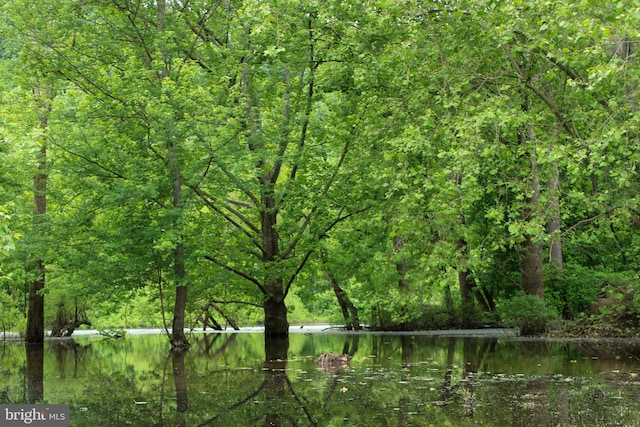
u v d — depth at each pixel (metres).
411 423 8.09
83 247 20.38
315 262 25.80
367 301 30.27
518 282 28.94
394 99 14.45
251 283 25.89
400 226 13.07
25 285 28.23
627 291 19.86
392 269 26.89
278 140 21.42
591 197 12.59
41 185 25.59
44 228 20.69
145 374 13.74
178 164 20.11
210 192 21.55
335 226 24.20
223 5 22.23
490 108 11.49
